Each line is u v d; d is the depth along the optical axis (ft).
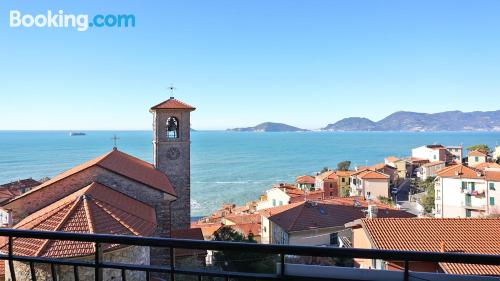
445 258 10.44
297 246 11.05
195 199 340.59
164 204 81.25
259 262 84.28
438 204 198.70
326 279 11.21
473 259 10.25
